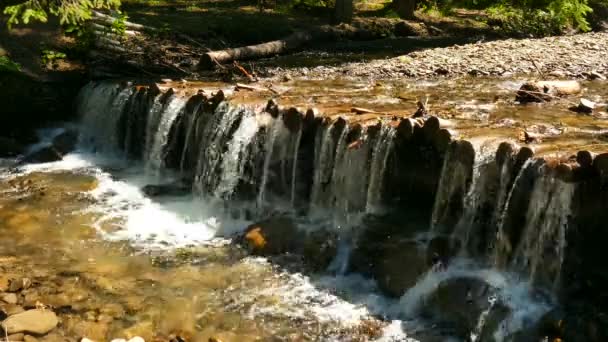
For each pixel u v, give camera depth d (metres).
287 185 7.81
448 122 6.82
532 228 5.43
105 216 8.20
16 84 11.57
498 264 5.70
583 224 5.13
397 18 20.81
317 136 7.45
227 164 8.30
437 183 6.40
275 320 5.79
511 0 19.58
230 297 6.17
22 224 7.88
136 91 10.35
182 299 6.12
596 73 10.60
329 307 5.98
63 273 6.60
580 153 5.15
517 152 5.63
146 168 9.95
